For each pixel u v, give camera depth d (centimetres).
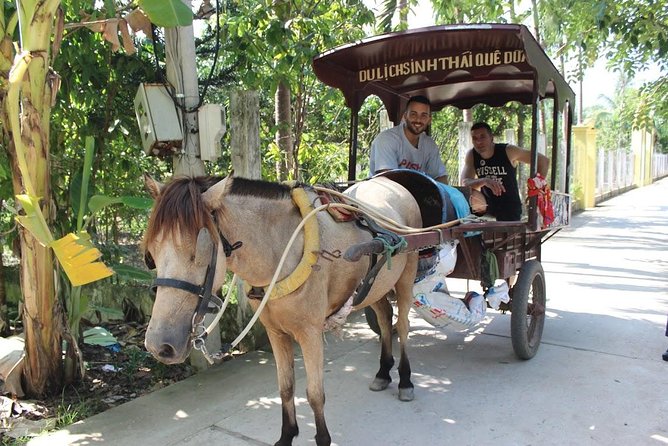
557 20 959
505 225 398
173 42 404
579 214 1528
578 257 891
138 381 430
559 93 474
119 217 617
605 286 697
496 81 529
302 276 266
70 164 474
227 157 634
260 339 489
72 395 399
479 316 415
